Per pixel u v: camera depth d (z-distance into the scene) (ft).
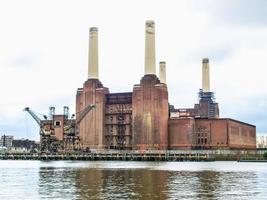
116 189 176.35
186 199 146.61
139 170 318.45
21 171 307.17
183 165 416.46
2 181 216.74
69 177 243.81
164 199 146.61
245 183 204.03
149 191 169.48
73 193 162.91
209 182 209.46
